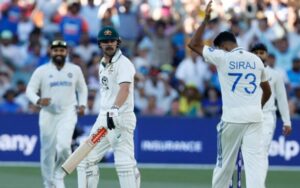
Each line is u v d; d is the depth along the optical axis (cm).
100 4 6181
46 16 6131
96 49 5934
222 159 2941
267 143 3444
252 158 2883
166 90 5481
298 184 4284
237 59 2897
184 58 6003
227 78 2900
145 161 4981
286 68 5928
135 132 4969
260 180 2864
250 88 2892
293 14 6362
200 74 5666
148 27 6125
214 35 6059
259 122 2897
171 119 5003
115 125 2777
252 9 6319
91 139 2773
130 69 2847
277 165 4988
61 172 3538
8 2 6088
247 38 6091
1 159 4903
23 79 5709
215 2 6303
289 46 6056
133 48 6034
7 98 5306
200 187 4069
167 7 6316
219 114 5378
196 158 5009
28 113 4919
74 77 3619
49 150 3622
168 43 6050
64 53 3600
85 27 6047
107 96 2903
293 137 4997
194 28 6156
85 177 2961
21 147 4919
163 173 4603
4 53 5803
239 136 2908
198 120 5012
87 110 5084
